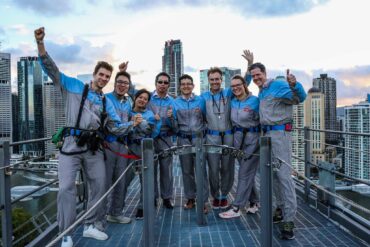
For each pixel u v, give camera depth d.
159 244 3.76
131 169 4.43
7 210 3.14
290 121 3.89
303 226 4.18
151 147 2.83
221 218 4.59
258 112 4.39
